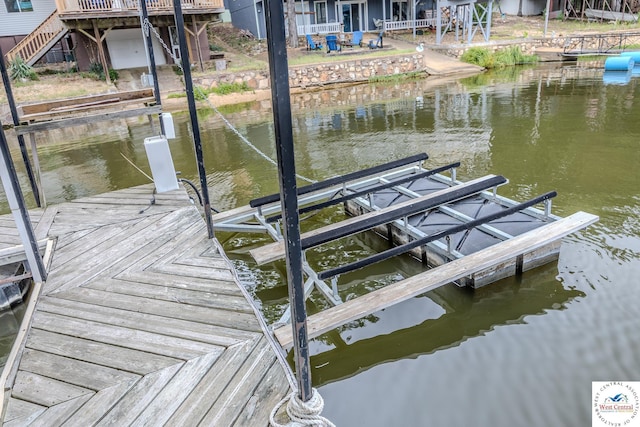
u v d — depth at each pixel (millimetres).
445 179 5230
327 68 16000
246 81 14906
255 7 19516
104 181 7117
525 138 7668
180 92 13906
